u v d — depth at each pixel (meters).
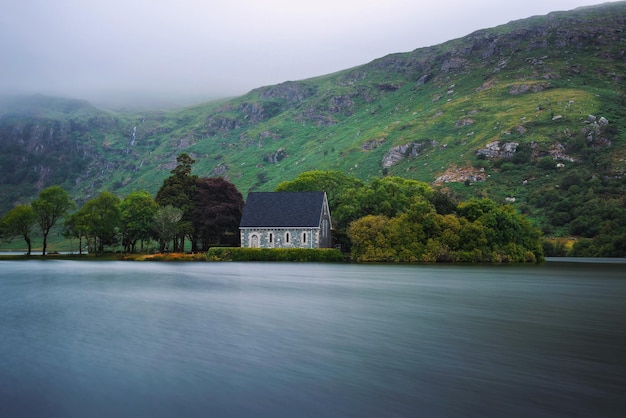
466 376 22.25
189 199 132.88
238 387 20.72
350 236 111.00
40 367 23.47
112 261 113.81
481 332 31.36
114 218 130.38
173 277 68.94
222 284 58.88
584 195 190.38
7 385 21.02
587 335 30.69
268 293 50.25
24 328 32.09
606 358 25.30
